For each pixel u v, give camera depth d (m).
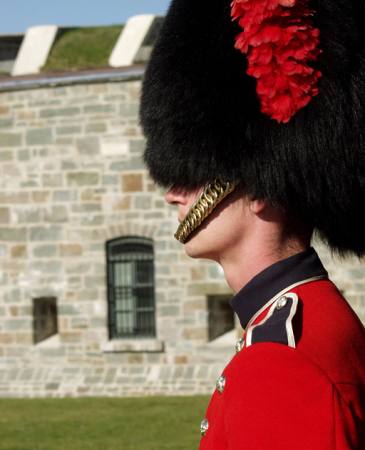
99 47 22.95
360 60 3.56
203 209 3.52
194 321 21.80
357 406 2.99
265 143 3.54
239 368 3.02
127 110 22.08
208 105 3.66
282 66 3.26
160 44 3.97
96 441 15.57
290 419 2.88
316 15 3.51
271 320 3.18
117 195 22.17
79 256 22.39
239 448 2.91
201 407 19.25
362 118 3.55
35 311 22.73
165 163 3.82
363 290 21.06
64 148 22.47
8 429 17.12
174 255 21.94
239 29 3.67
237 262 3.48
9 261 22.77
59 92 22.47
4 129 22.80
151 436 15.90
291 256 3.42
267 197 3.46
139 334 22.23
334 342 3.11
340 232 3.64
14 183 22.73
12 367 22.61
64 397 21.83
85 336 22.30
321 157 3.53
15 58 24.33
